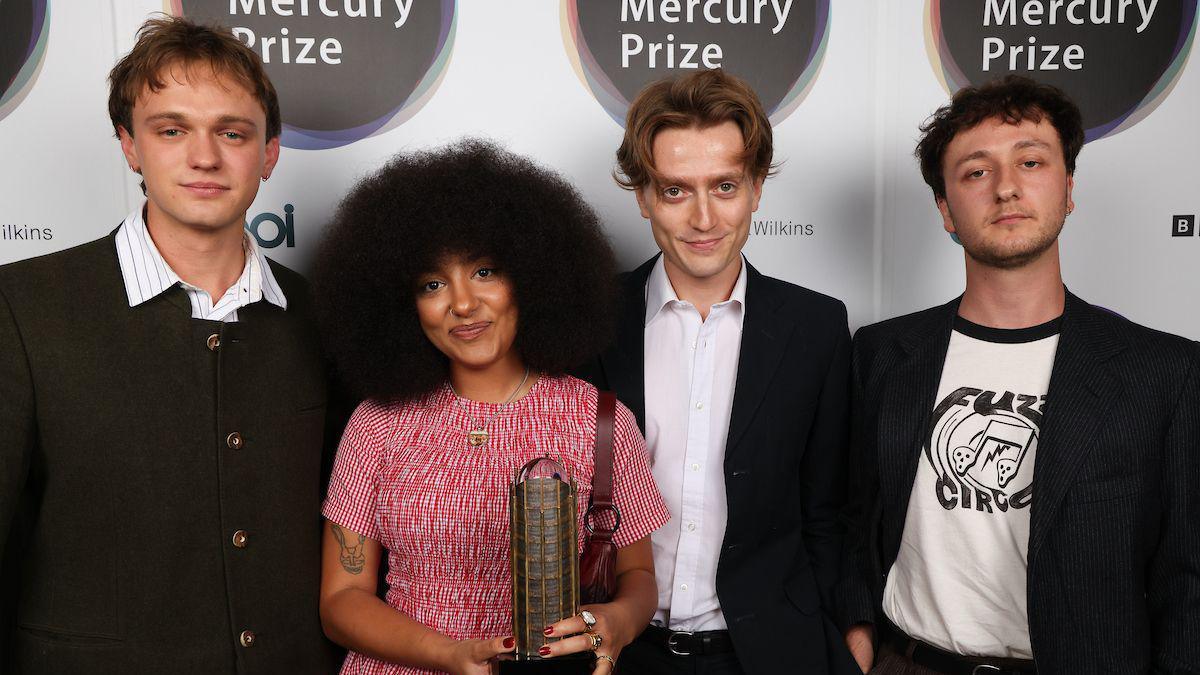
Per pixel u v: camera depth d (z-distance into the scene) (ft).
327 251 4.55
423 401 4.33
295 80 6.04
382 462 4.27
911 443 4.92
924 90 6.47
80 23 5.86
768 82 6.39
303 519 4.51
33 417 3.99
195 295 4.33
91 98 5.92
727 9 6.32
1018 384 4.78
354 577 4.30
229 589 4.19
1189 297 6.70
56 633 4.04
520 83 6.23
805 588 5.19
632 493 4.46
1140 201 6.63
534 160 6.28
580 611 3.80
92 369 4.04
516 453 4.18
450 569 4.12
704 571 5.06
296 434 4.55
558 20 6.20
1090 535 4.44
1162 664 4.54
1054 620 4.48
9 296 3.99
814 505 5.53
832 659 5.02
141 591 4.06
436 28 6.12
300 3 5.98
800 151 6.46
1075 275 6.66
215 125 4.17
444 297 4.13
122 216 6.03
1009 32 6.46
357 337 4.33
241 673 4.20
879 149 6.49
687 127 4.71
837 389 5.39
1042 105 4.79
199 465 4.18
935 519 4.83
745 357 5.08
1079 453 4.47
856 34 6.40
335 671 4.74
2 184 5.92
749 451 4.98
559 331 4.39
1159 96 6.55
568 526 3.70
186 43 4.15
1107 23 6.49
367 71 6.09
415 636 3.93
